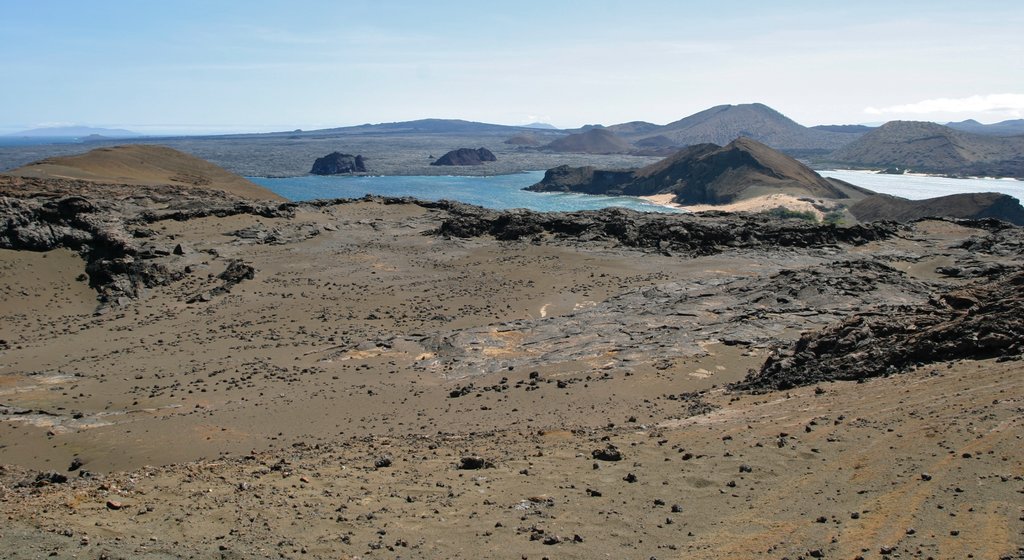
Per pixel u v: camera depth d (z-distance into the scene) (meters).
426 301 72.81
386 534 18.61
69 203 89.19
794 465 22.33
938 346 32.66
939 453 21.02
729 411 31.95
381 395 44.03
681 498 20.59
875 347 34.75
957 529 16.28
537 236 98.81
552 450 27.08
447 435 33.72
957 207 199.62
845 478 20.62
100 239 85.19
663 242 93.19
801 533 17.38
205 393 46.97
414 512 20.27
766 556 16.41
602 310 61.69
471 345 53.59
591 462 24.84
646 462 24.33
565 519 19.45
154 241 89.38
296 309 70.81
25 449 37.84
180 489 22.34
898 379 30.86
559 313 67.00
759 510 19.14
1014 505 16.91
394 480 23.53
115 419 42.03
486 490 22.22
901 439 22.88
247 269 81.25
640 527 18.69
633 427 31.22
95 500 20.89
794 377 35.25
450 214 115.19
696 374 43.00
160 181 151.88
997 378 27.20
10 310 71.75
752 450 24.14
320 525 19.17
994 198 197.12
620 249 93.06
